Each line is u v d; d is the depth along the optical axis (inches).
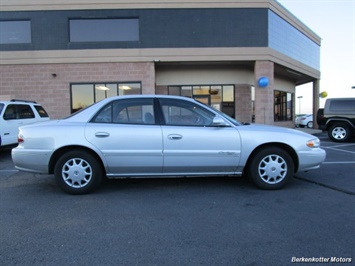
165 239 132.2
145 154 194.1
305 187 212.8
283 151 203.8
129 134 193.6
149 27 629.3
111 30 628.4
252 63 683.4
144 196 194.4
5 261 114.0
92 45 626.8
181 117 201.6
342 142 522.0
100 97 633.0
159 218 156.7
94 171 195.9
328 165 293.9
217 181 230.4
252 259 115.0
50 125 197.2
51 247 125.2
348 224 147.3
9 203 182.1
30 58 621.0
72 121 198.2
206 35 634.8
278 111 882.1
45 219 156.1
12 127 382.6
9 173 266.7
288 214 160.9
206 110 203.9
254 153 204.2
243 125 211.2
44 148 192.4
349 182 226.2
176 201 184.1
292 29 768.3
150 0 626.2
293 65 762.8
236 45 639.1
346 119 515.5
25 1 617.3
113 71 629.9
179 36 632.4
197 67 719.7
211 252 120.5
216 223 149.6
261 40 641.6
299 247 124.3
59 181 195.0
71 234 137.8
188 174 201.8
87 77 628.1
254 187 212.8
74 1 620.4
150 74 631.8
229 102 729.0
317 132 772.6
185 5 629.3
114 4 624.1
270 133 202.5
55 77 626.8
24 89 625.0
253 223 149.3
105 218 157.1
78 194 197.6
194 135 196.2
